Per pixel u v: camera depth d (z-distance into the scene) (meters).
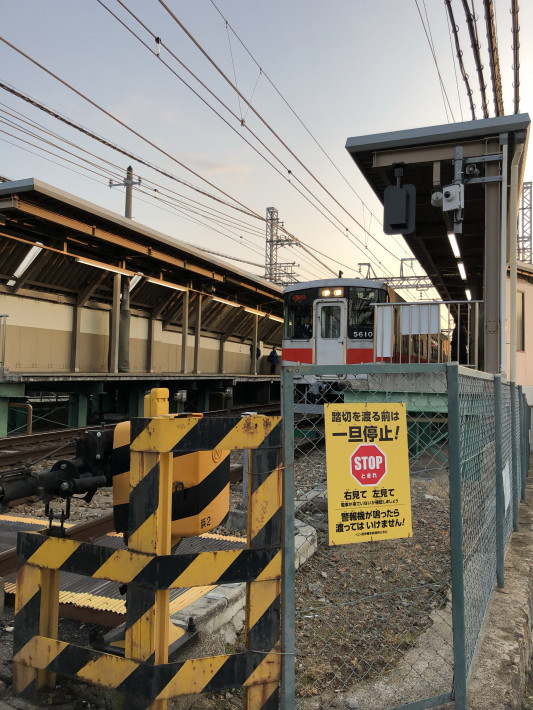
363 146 8.89
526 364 14.30
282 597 2.56
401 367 2.78
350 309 13.89
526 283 14.29
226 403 20.66
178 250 16.30
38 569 2.69
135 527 2.43
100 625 3.39
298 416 3.55
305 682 3.14
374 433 2.70
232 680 2.47
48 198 11.74
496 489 4.73
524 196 35.69
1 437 11.89
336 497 2.62
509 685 3.08
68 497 2.86
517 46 9.56
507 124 8.23
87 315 16.77
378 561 5.04
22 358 14.62
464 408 3.14
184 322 18.72
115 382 16.16
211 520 2.89
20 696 2.72
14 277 13.95
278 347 31.41
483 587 3.85
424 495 6.36
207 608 3.45
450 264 14.35
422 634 3.62
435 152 8.75
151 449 2.37
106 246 15.02
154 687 2.34
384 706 2.84
